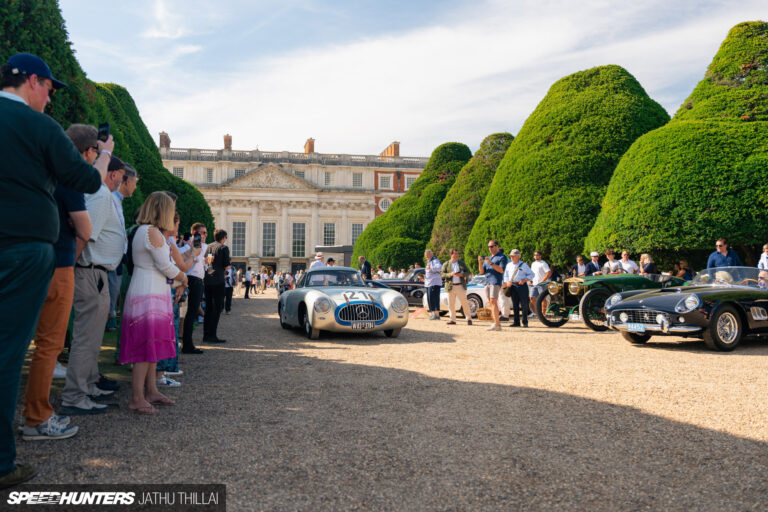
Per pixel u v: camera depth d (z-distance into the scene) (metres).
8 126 2.49
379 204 59.34
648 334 8.19
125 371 5.60
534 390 4.79
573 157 17.53
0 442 2.51
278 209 56.78
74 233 3.32
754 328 7.62
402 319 8.80
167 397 4.32
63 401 3.88
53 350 3.24
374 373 5.59
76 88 7.26
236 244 55.91
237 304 21.67
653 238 13.12
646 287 9.63
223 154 56.47
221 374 5.50
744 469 2.85
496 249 10.49
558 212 17.25
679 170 12.98
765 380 5.25
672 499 2.47
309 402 4.30
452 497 2.48
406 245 32.34
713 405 4.24
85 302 3.86
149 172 17.11
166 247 4.03
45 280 2.62
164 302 4.06
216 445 3.19
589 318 9.78
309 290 9.29
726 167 12.65
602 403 4.31
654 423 3.73
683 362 6.39
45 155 2.59
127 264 4.54
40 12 6.66
